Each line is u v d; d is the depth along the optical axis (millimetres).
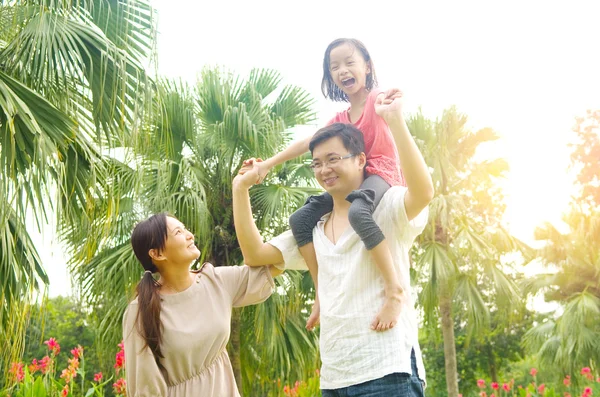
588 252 14141
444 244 10453
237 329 7832
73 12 4816
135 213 7070
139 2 4824
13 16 4609
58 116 4301
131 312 2316
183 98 7465
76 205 4820
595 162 16531
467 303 10641
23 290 4477
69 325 16625
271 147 7523
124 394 5957
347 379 2016
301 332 7852
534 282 14555
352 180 2166
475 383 19969
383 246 2006
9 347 4520
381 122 2229
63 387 5223
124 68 4371
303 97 8242
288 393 8562
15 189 4105
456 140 10938
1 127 4074
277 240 2393
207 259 7426
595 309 12680
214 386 2354
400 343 1995
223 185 7621
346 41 2375
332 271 2113
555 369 13906
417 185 1975
